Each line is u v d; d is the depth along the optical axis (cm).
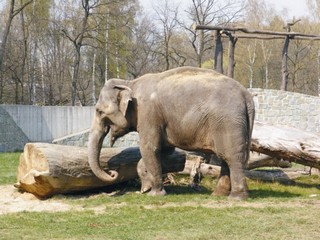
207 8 4922
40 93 5438
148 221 846
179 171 1205
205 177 1319
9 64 4659
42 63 5109
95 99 5216
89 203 1018
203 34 4391
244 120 1014
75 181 1066
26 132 2980
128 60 5297
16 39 4853
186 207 950
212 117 1012
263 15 5741
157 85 1077
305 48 5647
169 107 1052
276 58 6275
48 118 3070
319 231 761
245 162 1020
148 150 1078
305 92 6156
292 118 2858
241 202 995
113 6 4744
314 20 5509
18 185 1109
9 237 749
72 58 5228
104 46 5022
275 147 1214
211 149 1030
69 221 858
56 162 1038
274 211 901
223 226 795
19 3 4631
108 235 755
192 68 1083
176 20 4634
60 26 4812
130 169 1155
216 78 1045
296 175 1402
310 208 930
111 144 1133
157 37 5172
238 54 6191
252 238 727
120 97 1100
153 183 1091
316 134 1220
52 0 4800
